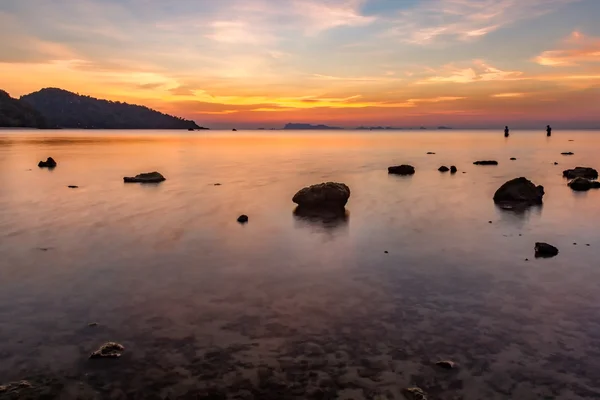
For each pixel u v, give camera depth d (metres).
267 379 6.81
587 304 9.49
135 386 6.64
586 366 7.14
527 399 6.35
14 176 31.62
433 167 41.12
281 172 36.53
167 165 42.47
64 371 7.00
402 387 6.60
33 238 14.50
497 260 12.48
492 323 8.62
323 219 17.70
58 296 9.79
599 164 43.81
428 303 9.54
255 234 15.25
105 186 26.70
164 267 11.72
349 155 60.12
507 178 31.91
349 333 8.21
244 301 9.59
